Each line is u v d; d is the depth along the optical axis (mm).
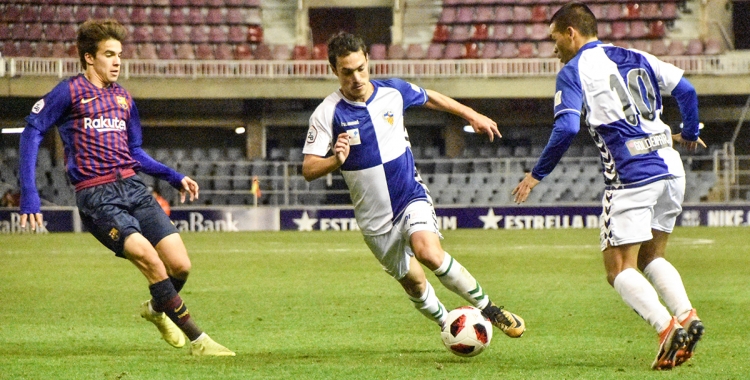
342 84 16219
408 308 24500
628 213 15031
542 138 82500
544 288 29172
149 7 83688
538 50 82062
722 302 25234
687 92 15625
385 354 17094
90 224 16547
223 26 84188
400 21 84938
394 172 16359
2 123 77562
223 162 68938
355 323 21750
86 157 16547
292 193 72812
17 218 65125
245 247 48844
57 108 16391
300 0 84500
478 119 17125
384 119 16406
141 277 33750
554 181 72375
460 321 16172
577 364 15703
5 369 15555
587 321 21703
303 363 15984
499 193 72000
